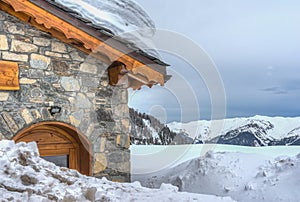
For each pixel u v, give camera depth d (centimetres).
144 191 320
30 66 529
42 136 578
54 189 266
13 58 510
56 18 516
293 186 433
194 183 539
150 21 678
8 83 497
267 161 551
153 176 633
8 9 505
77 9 562
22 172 271
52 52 560
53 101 554
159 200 285
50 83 552
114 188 315
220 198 310
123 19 628
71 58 584
